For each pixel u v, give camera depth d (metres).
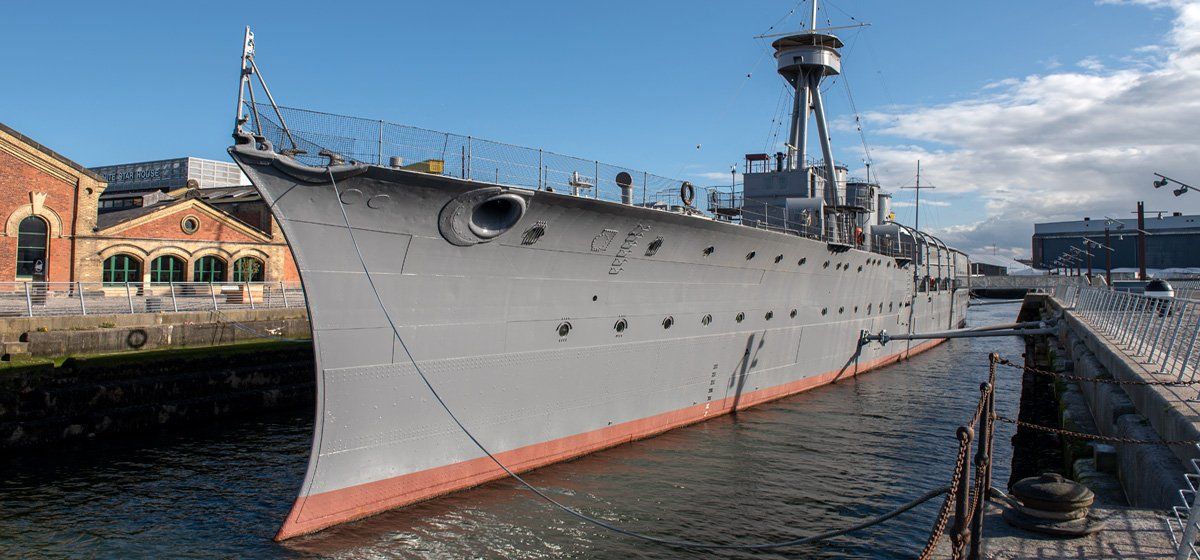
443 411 10.67
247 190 41.75
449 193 9.41
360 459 9.84
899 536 10.10
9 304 23.88
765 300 17.09
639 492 11.59
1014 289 83.81
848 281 21.31
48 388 15.39
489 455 10.88
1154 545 6.06
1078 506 6.32
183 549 9.52
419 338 10.13
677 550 9.58
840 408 18.25
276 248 34.75
